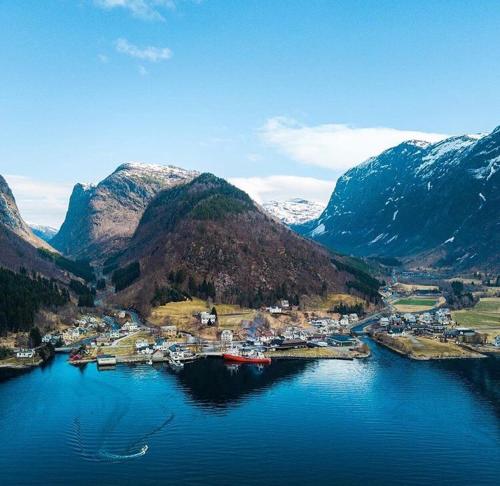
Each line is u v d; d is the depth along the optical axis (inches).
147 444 7662.4
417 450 7608.3
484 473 7012.8
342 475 6904.5
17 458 7224.4
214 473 6899.6
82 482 6648.6
